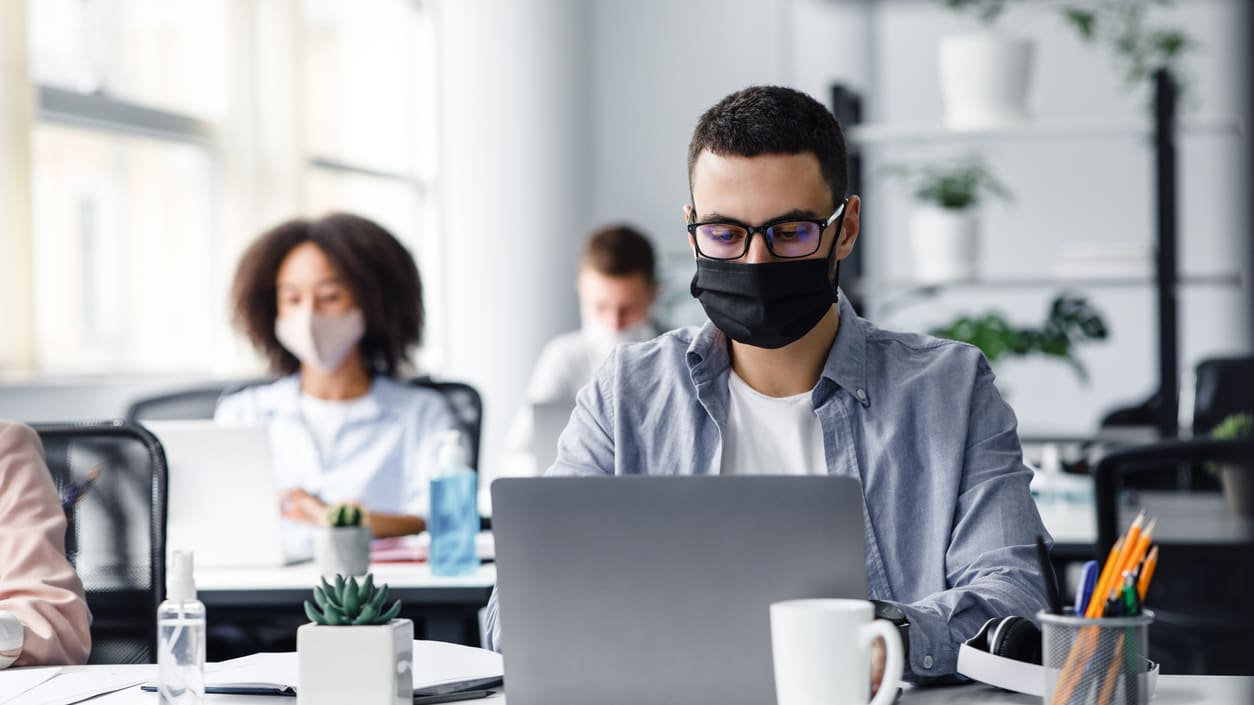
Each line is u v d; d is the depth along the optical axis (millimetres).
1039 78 5902
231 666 1384
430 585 2096
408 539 2572
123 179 4020
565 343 4168
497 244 5668
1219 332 5613
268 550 2244
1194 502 2014
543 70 5719
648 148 6328
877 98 6148
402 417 2771
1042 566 1145
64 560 1629
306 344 2691
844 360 1608
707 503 1150
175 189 4230
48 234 3742
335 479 2717
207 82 4336
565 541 1175
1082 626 1062
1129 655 1056
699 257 1521
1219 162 5586
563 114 5785
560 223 5781
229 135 4320
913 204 5961
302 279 2725
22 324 3311
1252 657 2010
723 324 1532
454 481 2182
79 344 3877
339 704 1171
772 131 1471
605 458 1660
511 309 5672
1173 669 2049
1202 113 5609
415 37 5855
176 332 4246
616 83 6344
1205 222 5617
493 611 1469
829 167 1498
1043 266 5926
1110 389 5816
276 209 4422
